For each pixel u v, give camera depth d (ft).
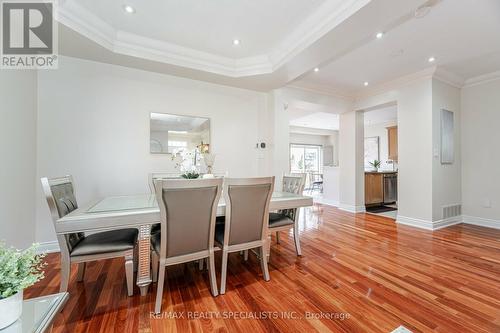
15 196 7.01
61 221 4.77
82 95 9.12
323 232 11.11
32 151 8.04
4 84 6.48
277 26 8.04
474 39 8.64
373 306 5.24
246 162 12.85
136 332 4.42
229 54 10.19
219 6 6.98
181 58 9.68
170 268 7.30
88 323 4.66
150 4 6.88
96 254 5.31
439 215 11.78
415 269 7.09
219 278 6.65
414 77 11.97
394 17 6.52
